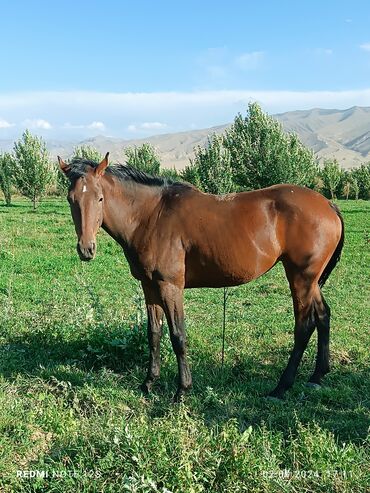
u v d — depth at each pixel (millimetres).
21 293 10445
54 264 13734
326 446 4102
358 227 23891
